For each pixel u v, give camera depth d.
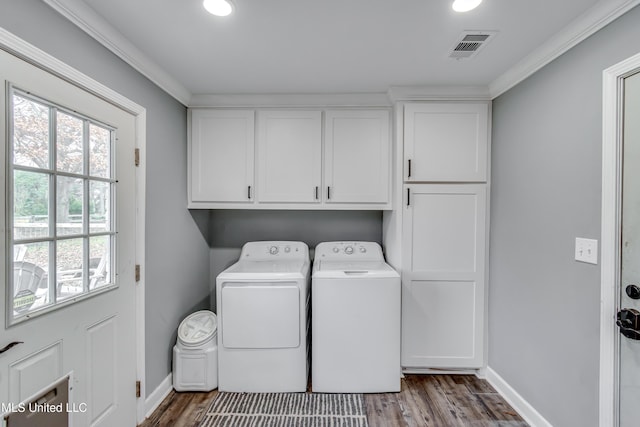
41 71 1.15
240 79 2.06
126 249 1.63
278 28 1.47
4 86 1.02
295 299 2.04
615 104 1.26
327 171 2.37
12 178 1.05
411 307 2.22
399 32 1.50
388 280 2.05
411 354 2.23
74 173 1.30
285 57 1.76
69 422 1.24
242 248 2.70
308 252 2.70
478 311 2.21
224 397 2.02
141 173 1.75
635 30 1.19
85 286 1.37
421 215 2.22
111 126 1.52
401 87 2.17
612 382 1.28
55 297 1.22
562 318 1.55
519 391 1.88
